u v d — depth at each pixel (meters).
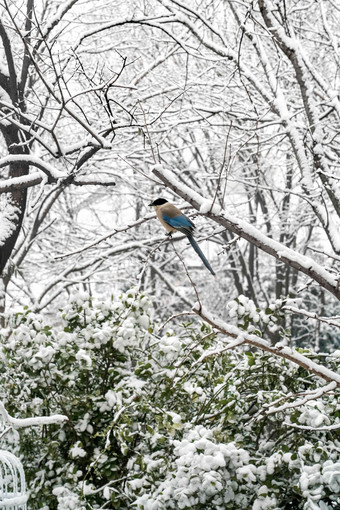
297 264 4.80
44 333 5.85
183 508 4.73
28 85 11.59
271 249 4.84
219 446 4.79
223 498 4.85
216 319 4.86
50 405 5.97
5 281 13.19
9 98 10.16
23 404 5.77
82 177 9.93
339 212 8.22
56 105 12.27
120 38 13.40
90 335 5.87
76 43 9.62
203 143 12.67
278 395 5.33
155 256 17.67
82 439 5.80
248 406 5.83
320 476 4.59
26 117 8.88
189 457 4.75
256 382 5.87
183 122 10.41
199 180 15.80
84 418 5.73
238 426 5.50
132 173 14.02
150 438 5.49
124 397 5.71
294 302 5.74
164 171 4.90
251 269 18.28
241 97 11.83
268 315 5.73
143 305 5.98
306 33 12.71
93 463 5.22
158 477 5.16
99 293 17.75
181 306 20.23
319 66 13.33
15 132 10.12
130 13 12.99
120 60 13.38
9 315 5.96
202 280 20.25
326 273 4.81
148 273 18.83
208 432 4.98
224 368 6.14
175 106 12.08
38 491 5.68
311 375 5.75
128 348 5.92
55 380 5.77
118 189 15.16
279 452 4.88
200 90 11.93
